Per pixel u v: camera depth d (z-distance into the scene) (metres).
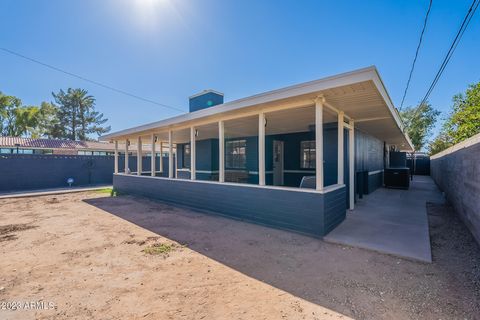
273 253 3.40
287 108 4.50
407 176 10.23
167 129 7.97
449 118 15.80
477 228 3.78
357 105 4.46
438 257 3.21
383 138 10.80
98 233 4.45
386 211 5.88
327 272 2.80
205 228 4.72
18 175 11.21
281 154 9.02
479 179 3.69
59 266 3.04
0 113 26.41
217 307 2.13
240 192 5.28
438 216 5.51
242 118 5.80
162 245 3.76
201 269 2.91
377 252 3.40
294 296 2.30
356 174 7.39
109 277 2.73
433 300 2.20
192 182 6.58
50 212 6.41
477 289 2.38
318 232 4.01
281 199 4.53
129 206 7.17
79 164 13.27
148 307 2.14
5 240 4.09
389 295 2.30
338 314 2.01
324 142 6.27
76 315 2.04
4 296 2.35
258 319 1.96
